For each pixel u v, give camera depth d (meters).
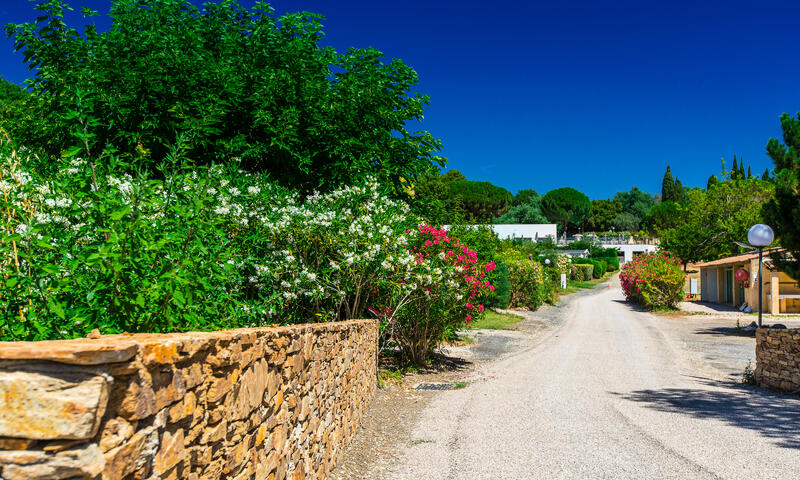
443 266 9.67
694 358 12.82
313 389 3.78
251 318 5.18
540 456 4.98
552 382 9.23
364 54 10.00
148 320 2.82
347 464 4.70
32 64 8.27
